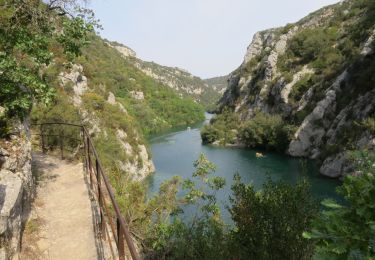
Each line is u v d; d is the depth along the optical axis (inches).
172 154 2536.9
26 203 305.6
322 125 2361.0
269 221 435.5
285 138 2564.0
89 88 2342.5
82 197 355.3
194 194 639.1
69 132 794.2
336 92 2372.0
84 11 380.2
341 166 1715.1
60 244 270.5
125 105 3730.3
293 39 3636.8
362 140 1722.4
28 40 331.9
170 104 5236.2
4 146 308.3
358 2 3609.7
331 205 130.3
